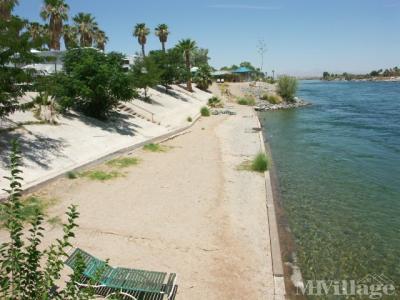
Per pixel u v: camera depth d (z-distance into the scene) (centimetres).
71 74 2355
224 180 1653
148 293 776
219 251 995
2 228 1005
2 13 2048
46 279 497
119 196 1384
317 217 1307
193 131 3027
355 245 1098
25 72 1545
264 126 3619
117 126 2523
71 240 1003
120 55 2820
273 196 1522
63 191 1392
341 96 7800
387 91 9338
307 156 2291
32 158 1598
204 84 6359
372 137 2961
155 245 1009
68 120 2233
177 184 1568
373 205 1433
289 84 5994
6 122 1838
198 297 784
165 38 6356
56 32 3859
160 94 4472
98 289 772
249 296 802
